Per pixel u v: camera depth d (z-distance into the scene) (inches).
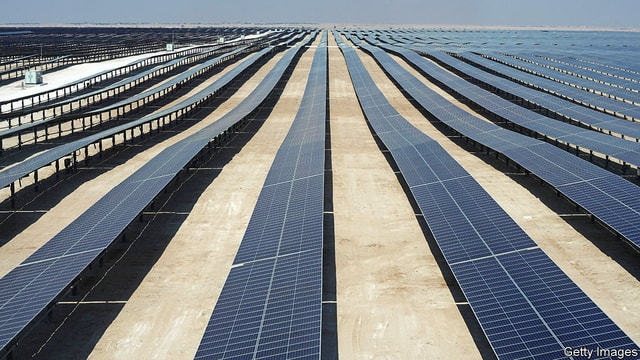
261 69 3905.0
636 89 2800.2
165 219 1256.2
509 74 3139.8
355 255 1071.6
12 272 888.3
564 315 720.3
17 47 5969.5
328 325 845.8
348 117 2362.2
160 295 937.5
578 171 1316.4
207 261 1059.9
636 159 1462.8
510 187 1430.9
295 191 1206.9
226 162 1707.7
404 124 1967.3
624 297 900.6
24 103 2723.9
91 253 930.1
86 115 2098.9
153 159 1539.1
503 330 708.0
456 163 1381.6
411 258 1057.5
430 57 4242.1
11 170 1430.9
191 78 3486.7
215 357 674.8
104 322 860.6
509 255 890.7
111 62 4569.4
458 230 1007.6
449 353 780.0
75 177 1561.3
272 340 692.1
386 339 812.6
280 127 2209.6
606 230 1154.7
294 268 860.6
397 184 1483.8
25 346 802.2
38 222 1254.3
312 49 5570.9
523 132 2073.1
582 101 2421.3
